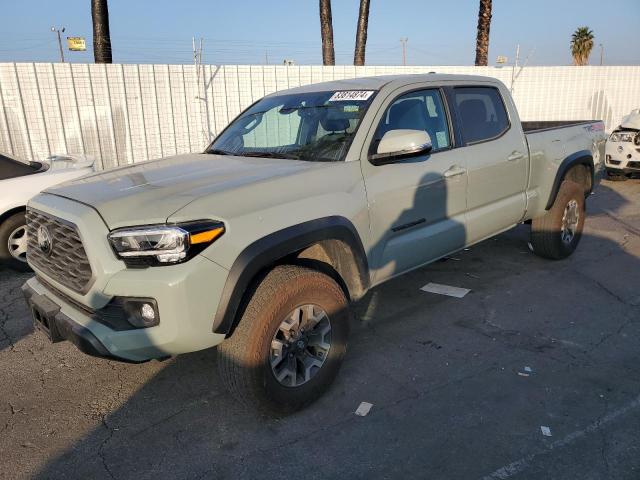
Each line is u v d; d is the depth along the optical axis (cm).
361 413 306
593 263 551
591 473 251
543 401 310
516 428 286
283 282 284
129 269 254
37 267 316
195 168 342
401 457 268
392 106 374
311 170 319
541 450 268
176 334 252
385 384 336
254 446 282
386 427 292
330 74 1123
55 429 304
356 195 329
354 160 339
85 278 266
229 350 279
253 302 279
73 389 346
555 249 541
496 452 268
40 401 333
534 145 489
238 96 1054
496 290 485
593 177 588
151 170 347
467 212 427
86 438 295
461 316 433
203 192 277
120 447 286
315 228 296
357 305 461
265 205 283
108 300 258
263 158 367
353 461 267
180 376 357
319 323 313
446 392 324
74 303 284
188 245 249
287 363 299
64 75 905
